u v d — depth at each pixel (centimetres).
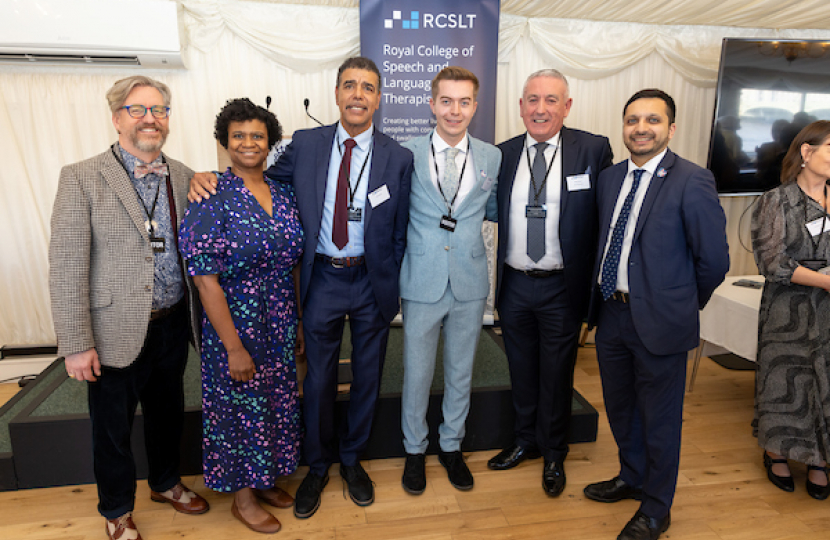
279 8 333
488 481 230
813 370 210
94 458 177
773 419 221
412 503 214
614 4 329
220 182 177
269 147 184
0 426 243
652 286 172
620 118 390
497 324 395
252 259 175
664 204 170
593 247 212
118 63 315
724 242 169
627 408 204
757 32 390
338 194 191
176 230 176
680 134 402
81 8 296
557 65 370
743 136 379
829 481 223
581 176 202
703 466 244
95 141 333
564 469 238
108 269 164
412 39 329
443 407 232
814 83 373
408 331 211
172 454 204
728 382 344
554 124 201
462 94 190
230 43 337
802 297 210
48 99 322
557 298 209
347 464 221
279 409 194
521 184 209
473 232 205
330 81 352
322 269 197
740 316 281
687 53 381
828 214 204
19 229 333
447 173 200
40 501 216
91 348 162
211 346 179
